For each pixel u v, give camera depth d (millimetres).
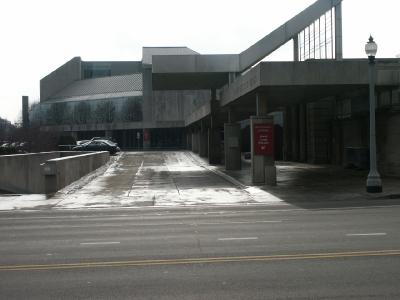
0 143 65938
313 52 40438
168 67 39188
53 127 104000
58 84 130250
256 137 26906
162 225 14266
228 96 34969
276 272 8172
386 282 7434
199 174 35562
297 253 9672
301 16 39156
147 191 25391
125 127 106875
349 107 34344
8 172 26797
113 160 54375
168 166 45094
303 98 35062
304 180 28344
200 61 39250
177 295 6969
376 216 15250
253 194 23203
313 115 40594
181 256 9609
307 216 15648
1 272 8531
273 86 25250
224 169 39250
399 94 26922
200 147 58906
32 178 31781
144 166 45500
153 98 104062
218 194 23625
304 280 7629
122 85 116500
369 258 9086
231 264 8828
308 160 42312
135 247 10695
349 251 9766
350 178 28625
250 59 39188
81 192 25344
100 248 10672
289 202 20344
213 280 7738
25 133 70438
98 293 7141
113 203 21266
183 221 15117
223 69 39281
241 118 55938
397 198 20875
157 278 7934
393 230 12352
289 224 13852
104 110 112812
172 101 103812
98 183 29969
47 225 14828
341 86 26344
